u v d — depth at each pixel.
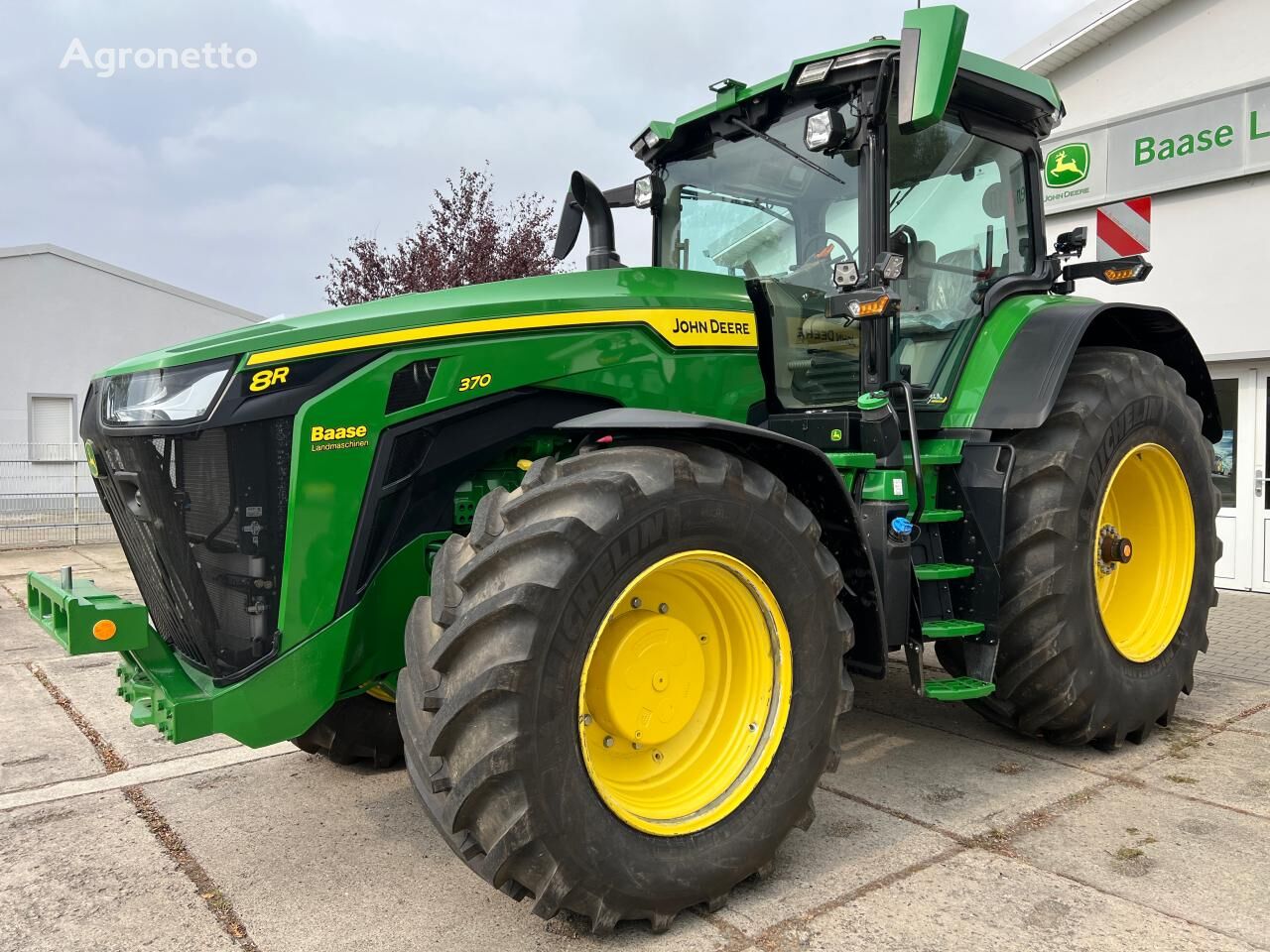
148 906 2.47
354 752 3.43
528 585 2.08
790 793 2.50
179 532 2.41
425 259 13.41
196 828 2.98
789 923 2.34
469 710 2.04
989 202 3.74
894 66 3.06
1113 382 3.48
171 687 2.37
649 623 2.42
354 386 2.48
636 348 2.97
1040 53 7.84
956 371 3.52
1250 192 6.84
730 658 2.60
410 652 2.28
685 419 2.30
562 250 3.98
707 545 2.35
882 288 3.04
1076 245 4.09
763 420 3.39
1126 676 3.53
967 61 3.41
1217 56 7.00
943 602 3.28
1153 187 7.28
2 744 3.87
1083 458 3.30
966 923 2.32
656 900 2.24
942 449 3.36
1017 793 3.18
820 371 3.40
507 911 2.42
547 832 2.08
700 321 3.13
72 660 5.38
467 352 2.65
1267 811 3.00
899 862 2.67
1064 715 3.38
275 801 3.21
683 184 3.91
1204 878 2.54
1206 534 3.92
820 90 3.25
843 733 3.89
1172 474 3.82
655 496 2.24
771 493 2.48
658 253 4.04
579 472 2.31
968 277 3.62
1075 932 2.27
